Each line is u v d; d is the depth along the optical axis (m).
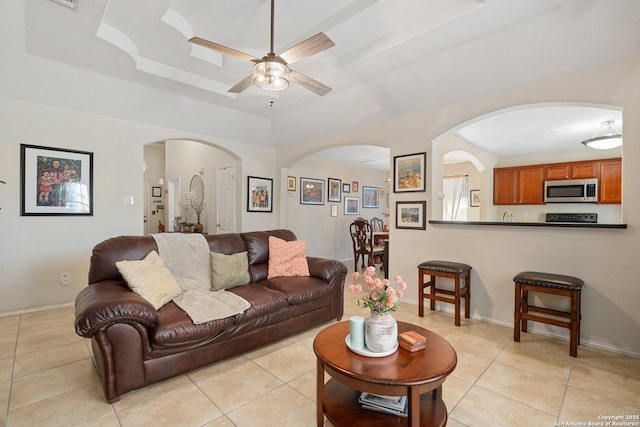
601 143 3.90
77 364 2.20
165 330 1.87
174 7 2.42
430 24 2.43
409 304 3.73
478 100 3.14
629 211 2.40
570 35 2.32
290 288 2.75
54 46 2.68
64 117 3.40
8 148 3.09
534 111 3.60
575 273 2.64
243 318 2.27
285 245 3.29
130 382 1.79
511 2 2.13
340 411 1.54
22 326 2.87
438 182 3.82
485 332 2.86
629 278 2.41
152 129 4.07
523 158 5.98
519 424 1.62
